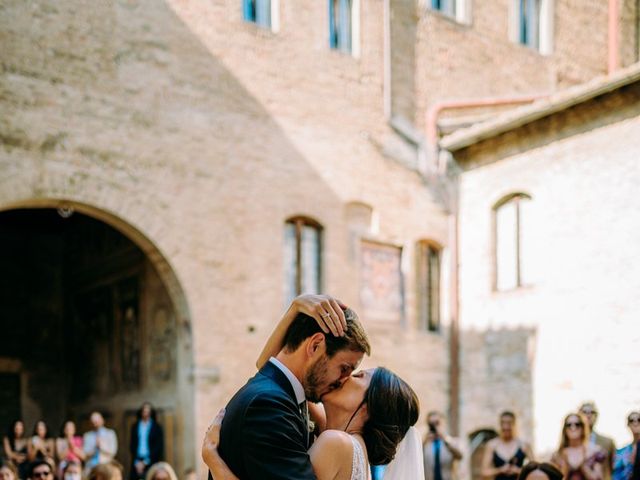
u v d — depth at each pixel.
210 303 13.98
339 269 15.57
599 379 14.67
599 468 10.27
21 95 12.73
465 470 16.30
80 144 13.11
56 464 13.63
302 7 15.63
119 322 16.53
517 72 18.70
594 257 14.96
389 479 4.14
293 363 3.33
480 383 16.50
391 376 3.60
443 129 17.27
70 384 18.42
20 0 12.86
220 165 14.35
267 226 14.73
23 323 18.48
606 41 20.47
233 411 3.16
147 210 13.57
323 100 15.71
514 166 16.31
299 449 3.10
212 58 14.48
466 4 18.08
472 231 16.92
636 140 14.55
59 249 19.09
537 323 15.69
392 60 16.75
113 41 13.56
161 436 14.38
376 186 16.23
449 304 16.97
